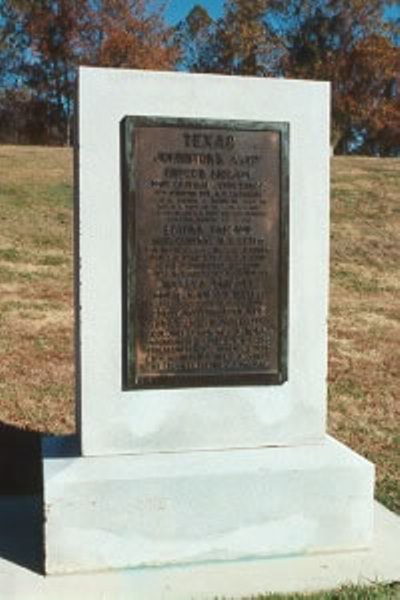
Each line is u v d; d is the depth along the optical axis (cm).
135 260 448
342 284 1301
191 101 451
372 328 1075
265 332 470
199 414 464
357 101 4419
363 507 464
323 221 471
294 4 4675
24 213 1561
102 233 443
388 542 476
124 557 438
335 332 1041
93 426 452
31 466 596
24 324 970
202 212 457
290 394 475
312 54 4622
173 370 459
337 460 462
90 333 446
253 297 467
